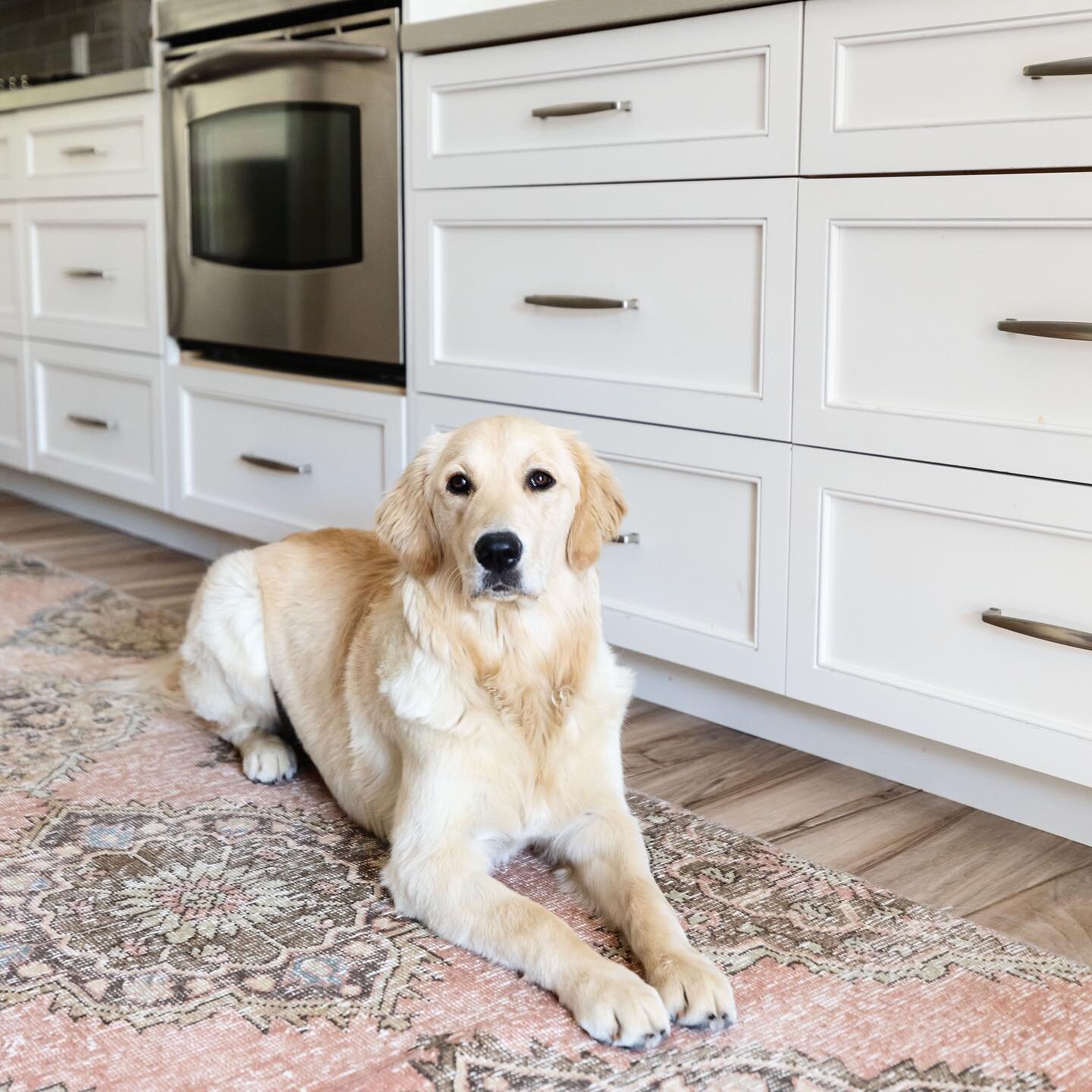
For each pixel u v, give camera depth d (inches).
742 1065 48.8
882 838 70.8
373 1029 51.0
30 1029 50.7
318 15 103.2
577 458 65.7
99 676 95.8
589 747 64.0
